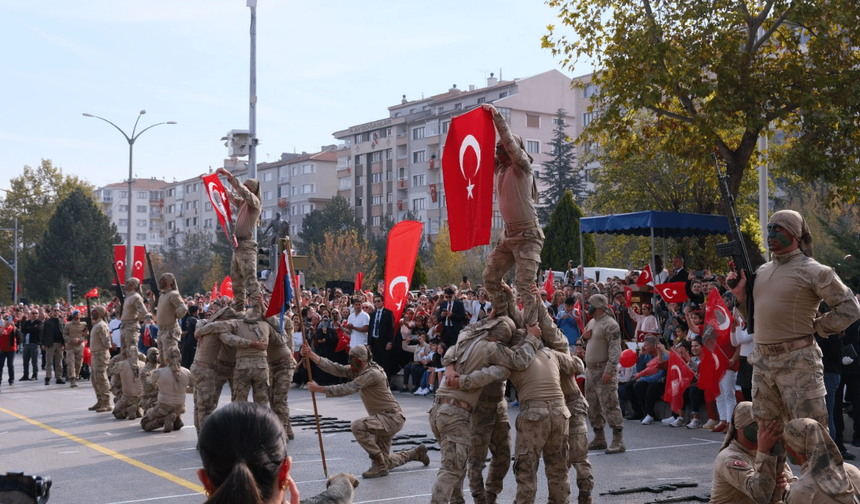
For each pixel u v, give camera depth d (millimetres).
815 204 37438
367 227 88312
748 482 5160
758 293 6273
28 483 2121
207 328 12070
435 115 80375
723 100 18047
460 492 7227
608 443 11523
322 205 101312
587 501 7309
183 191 125750
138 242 146375
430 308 20484
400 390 19547
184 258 92125
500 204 7184
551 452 6820
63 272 69562
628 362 14195
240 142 24031
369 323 19078
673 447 11156
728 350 12344
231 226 12680
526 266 6992
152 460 10867
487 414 7391
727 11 18438
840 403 10477
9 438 13062
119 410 15547
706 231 20312
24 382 25203
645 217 18469
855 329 10578
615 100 19359
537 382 6750
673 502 7902
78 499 8555
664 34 18719
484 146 6934
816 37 18188
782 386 6125
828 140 17859
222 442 2188
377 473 9414
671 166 30984
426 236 79812
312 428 13602
